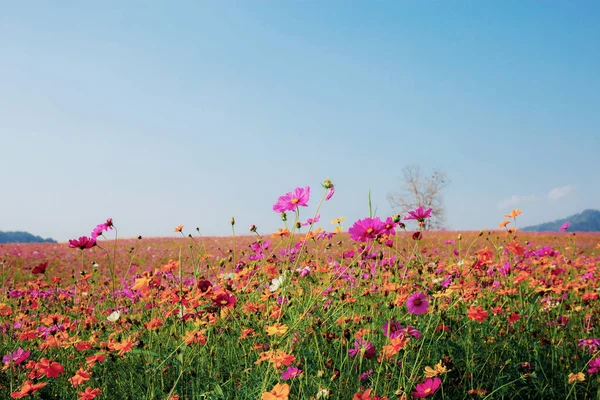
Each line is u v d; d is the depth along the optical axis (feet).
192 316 9.61
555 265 16.79
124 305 14.33
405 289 10.83
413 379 7.77
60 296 15.30
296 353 8.57
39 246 56.13
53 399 9.02
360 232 8.54
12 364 8.27
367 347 8.14
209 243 55.21
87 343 9.62
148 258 40.68
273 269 11.84
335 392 7.55
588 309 14.05
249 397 7.98
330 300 10.94
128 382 9.59
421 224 10.19
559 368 10.62
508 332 11.21
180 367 8.33
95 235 12.50
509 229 14.05
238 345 10.29
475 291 11.80
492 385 9.46
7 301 14.55
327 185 8.74
